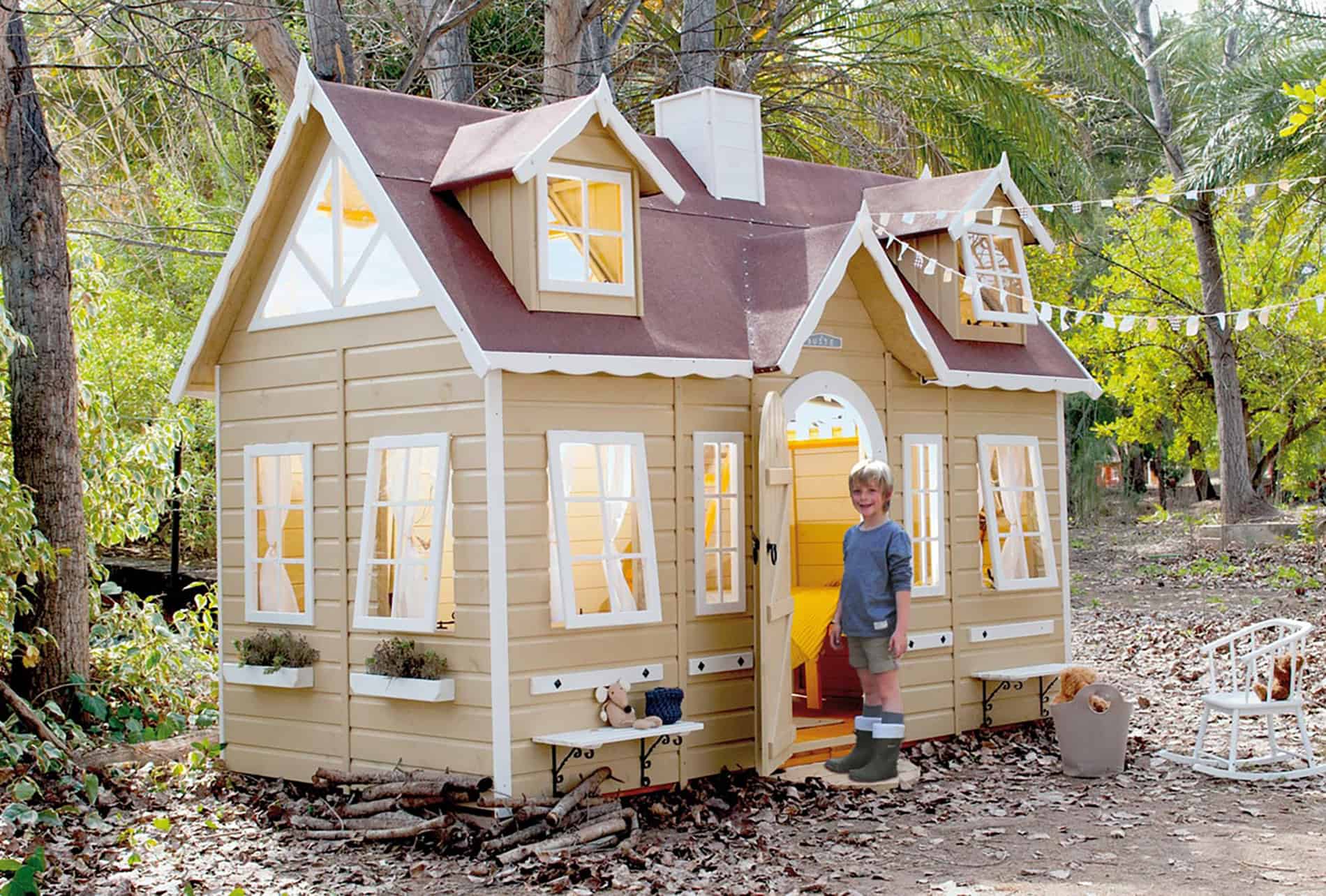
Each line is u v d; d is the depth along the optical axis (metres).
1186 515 32.34
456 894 6.96
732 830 7.96
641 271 8.91
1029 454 11.20
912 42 19.97
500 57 18.23
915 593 10.20
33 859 6.38
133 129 13.96
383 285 8.72
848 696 11.23
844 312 9.97
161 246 14.22
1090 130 30.91
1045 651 11.16
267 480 9.55
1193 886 6.74
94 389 11.70
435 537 8.24
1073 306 27.70
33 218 10.65
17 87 10.66
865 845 7.67
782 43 18.36
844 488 11.47
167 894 7.09
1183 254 26.88
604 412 8.55
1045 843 7.62
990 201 11.03
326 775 8.70
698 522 9.01
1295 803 8.40
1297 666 9.44
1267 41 26.69
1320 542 23.16
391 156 8.78
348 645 8.85
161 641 11.66
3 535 9.56
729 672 9.16
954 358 10.48
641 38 18.62
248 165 17.48
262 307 9.53
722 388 9.22
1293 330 25.69
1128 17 28.20
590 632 8.38
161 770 9.55
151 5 11.86
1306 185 22.69
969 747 10.14
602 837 7.73
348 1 16.48
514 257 8.44
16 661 10.77
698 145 10.79
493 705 7.96
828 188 11.63
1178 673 13.67
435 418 8.37
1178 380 27.81
